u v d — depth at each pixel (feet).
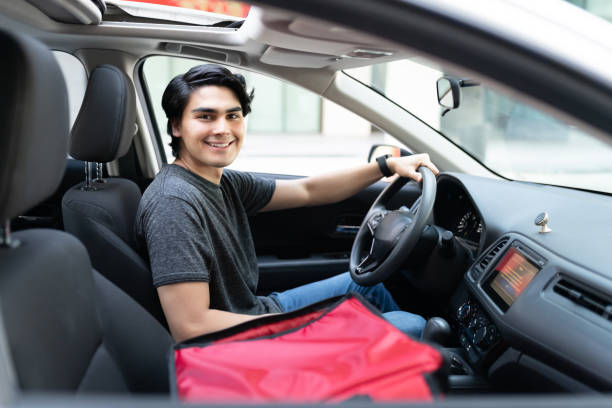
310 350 2.38
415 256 4.80
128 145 4.64
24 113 1.83
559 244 3.76
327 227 6.68
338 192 5.74
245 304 4.52
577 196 4.63
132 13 5.26
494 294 3.94
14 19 4.47
